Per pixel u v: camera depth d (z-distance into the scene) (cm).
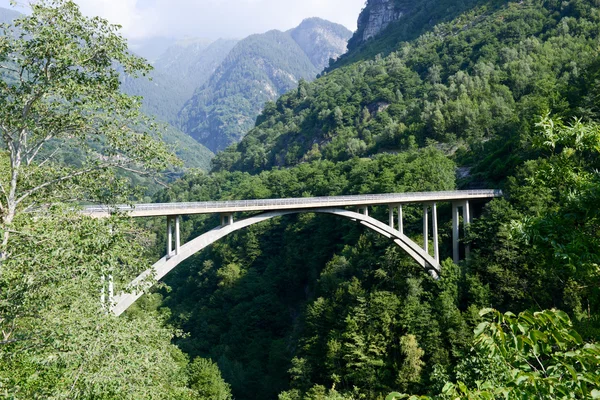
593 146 870
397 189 5228
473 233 3781
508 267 3416
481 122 7406
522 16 11025
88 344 962
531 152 4612
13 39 1037
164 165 1180
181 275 7494
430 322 3136
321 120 11469
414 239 4334
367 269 4103
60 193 1174
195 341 5116
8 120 1077
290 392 3278
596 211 839
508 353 456
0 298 916
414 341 2969
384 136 8575
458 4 15525
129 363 997
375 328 3256
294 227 6138
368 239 4572
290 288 5597
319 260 5375
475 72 9519
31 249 929
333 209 3303
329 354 3234
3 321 983
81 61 1069
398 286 3784
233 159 14062
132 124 1171
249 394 3866
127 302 2172
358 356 3117
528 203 3619
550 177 954
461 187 5322
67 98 1070
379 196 3538
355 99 11338
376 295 3484
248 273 6000
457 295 3478
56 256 922
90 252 984
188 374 3000
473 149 6381
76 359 927
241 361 4481
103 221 1063
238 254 6506
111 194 1210
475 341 473
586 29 9225
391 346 3198
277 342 4419
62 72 1078
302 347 3753
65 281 992
